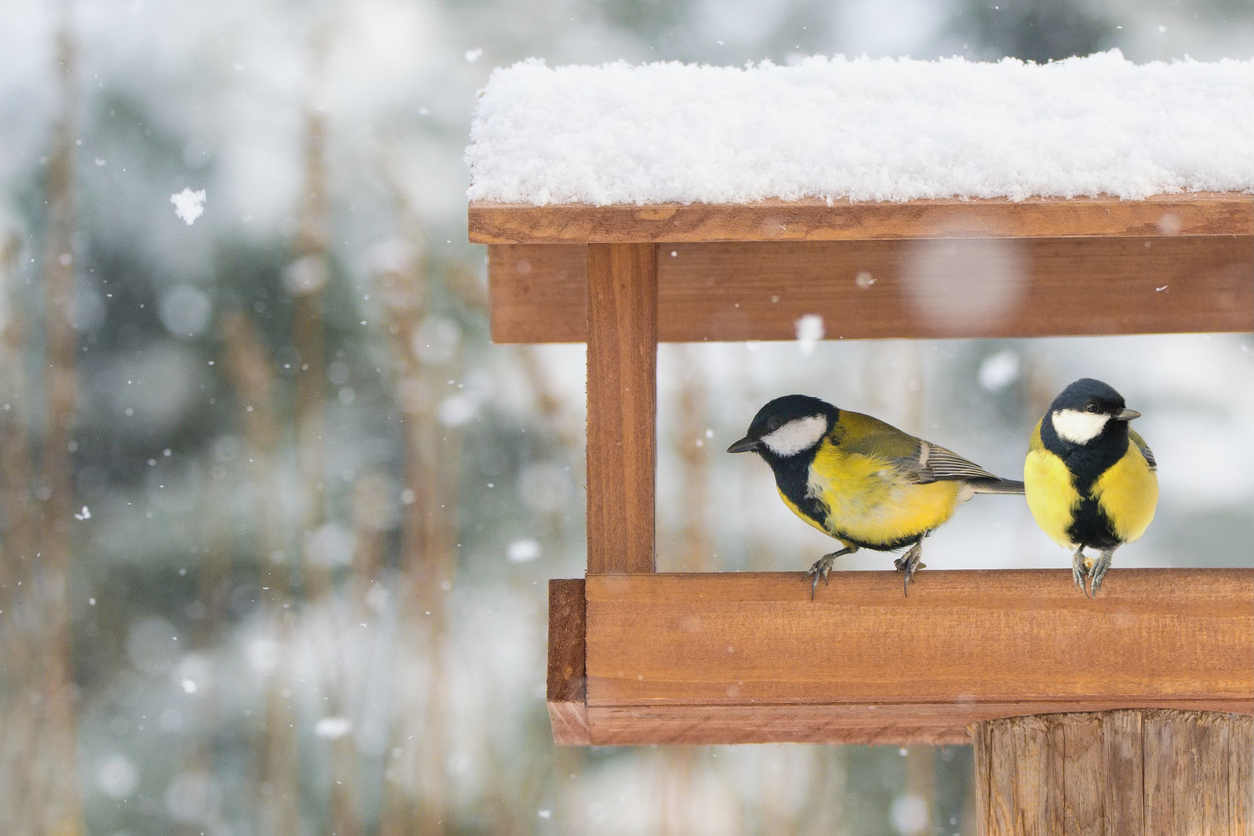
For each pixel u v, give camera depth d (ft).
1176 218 16.93
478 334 43.68
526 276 24.66
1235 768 18.28
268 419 36.29
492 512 42.63
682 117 18.29
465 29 50.62
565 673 17.63
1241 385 45.55
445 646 31.17
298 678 39.50
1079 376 45.47
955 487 21.94
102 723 41.98
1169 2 47.88
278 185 46.80
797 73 19.38
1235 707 17.95
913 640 17.29
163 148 47.11
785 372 43.42
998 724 18.94
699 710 17.99
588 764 41.06
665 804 30.45
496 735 33.91
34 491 35.73
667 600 17.48
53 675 32.55
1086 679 17.10
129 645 42.80
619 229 17.16
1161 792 18.25
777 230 17.06
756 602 17.46
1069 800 18.43
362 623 31.65
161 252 46.16
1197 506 44.19
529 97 18.53
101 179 46.68
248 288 45.75
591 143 17.67
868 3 50.34
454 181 47.78
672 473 37.76
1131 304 24.50
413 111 48.75
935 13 49.47
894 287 24.43
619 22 51.16
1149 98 18.92
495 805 31.76
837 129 18.13
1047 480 20.85
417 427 32.86
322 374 44.09
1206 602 17.13
